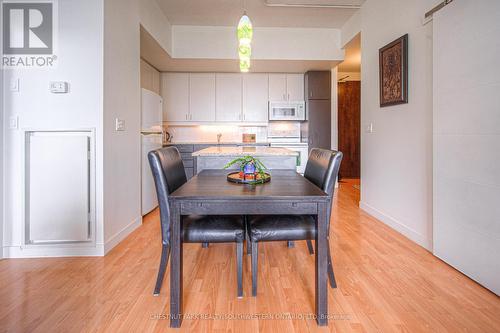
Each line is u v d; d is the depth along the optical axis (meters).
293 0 3.70
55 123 2.33
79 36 2.34
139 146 3.21
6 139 2.32
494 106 1.71
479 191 1.84
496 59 1.69
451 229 2.12
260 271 2.11
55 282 1.95
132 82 2.99
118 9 2.65
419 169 2.61
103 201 2.39
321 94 5.36
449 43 2.08
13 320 1.53
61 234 2.36
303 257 2.36
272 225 1.74
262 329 1.47
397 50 2.86
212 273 2.08
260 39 4.59
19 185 2.34
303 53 4.63
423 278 1.98
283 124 5.93
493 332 1.43
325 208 1.50
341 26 4.55
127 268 2.16
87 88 2.35
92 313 1.60
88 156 2.38
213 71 5.47
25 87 2.32
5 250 2.35
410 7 2.69
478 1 1.81
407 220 2.80
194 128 5.86
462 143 1.98
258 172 1.99
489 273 1.79
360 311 1.61
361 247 2.56
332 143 5.43
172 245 1.48
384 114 3.22
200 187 1.73
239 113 5.59
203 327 1.48
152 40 3.73
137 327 1.48
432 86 2.38
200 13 4.07
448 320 1.53
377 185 3.42
